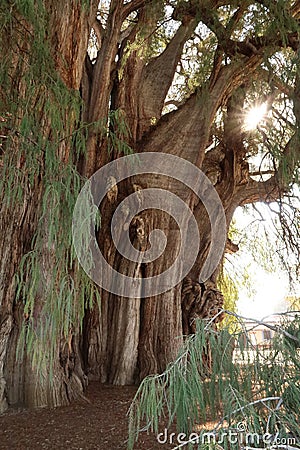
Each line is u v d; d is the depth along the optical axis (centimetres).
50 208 207
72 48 384
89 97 501
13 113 222
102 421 336
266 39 468
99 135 474
